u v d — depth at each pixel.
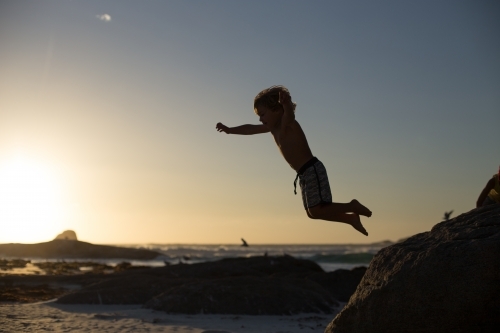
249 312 11.21
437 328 5.41
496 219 5.66
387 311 5.70
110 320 10.23
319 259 53.44
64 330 9.02
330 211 5.56
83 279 18.89
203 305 11.30
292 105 5.88
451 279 5.35
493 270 5.17
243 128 6.52
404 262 5.76
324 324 10.06
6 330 8.97
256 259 20.48
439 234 5.97
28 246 51.91
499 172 8.34
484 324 5.21
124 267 29.27
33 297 14.66
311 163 5.73
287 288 12.16
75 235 64.44
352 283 16.03
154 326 9.53
